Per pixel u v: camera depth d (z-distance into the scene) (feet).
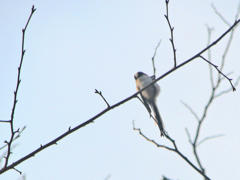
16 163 14.06
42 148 14.66
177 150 16.03
